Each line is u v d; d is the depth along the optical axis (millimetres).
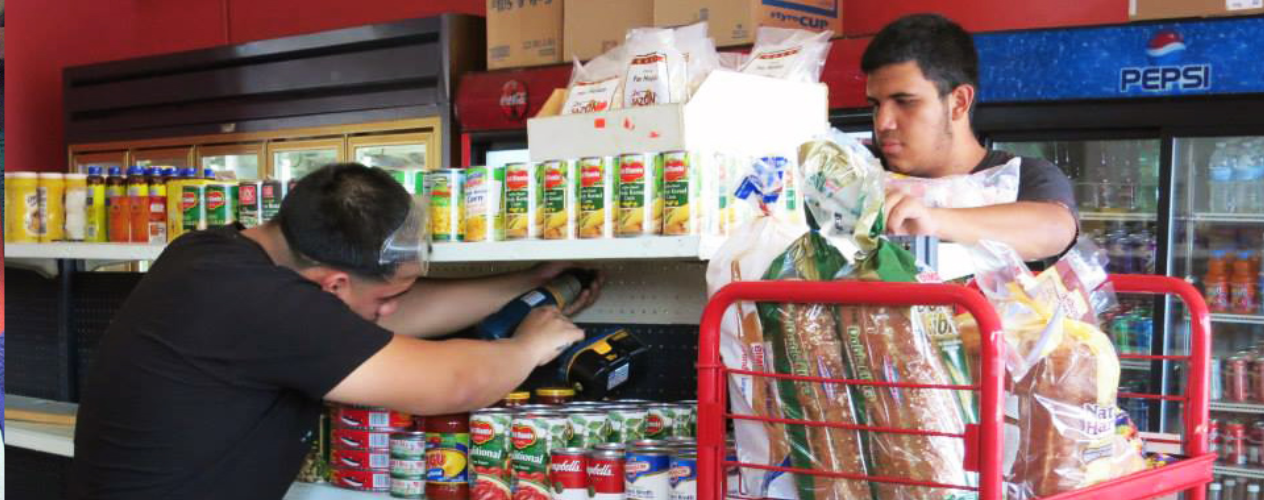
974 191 2062
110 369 2066
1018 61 3967
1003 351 1272
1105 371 1447
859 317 1416
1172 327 4258
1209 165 4258
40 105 7188
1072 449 1429
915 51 2238
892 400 1396
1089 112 3922
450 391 1979
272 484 2104
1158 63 3793
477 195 2182
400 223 2039
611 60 2279
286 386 2000
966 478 1383
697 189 1911
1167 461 1685
